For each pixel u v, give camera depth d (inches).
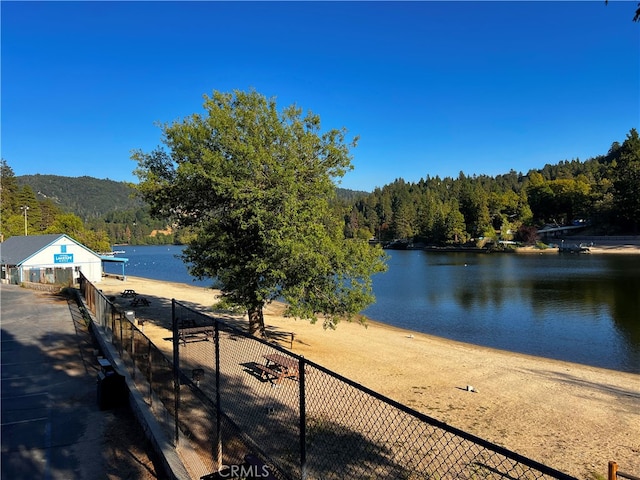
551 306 1366.9
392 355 719.1
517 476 314.8
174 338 288.5
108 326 596.7
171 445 285.6
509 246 4677.7
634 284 1841.8
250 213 602.9
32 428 342.0
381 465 310.8
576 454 368.2
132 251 6727.4
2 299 1088.8
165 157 679.1
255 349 645.9
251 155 561.6
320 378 536.1
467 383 572.7
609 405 505.0
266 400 433.1
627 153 4463.6
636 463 352.8
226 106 627.8
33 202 4010.8
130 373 439.2
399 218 6038.4
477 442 107.8
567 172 6574.8
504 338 972.6
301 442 168.9
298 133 650.2
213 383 472.7
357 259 660.1
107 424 349.1
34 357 542.6
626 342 927.7
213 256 673.6
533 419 449.1
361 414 414.6
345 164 657.6
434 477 298.2
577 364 759.1
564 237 4977.9
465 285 1935.3
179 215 701.3
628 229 4665.4
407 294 1676.9
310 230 593.9
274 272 578.9
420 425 399.5
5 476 272.7
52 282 1507.1
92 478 269.9
